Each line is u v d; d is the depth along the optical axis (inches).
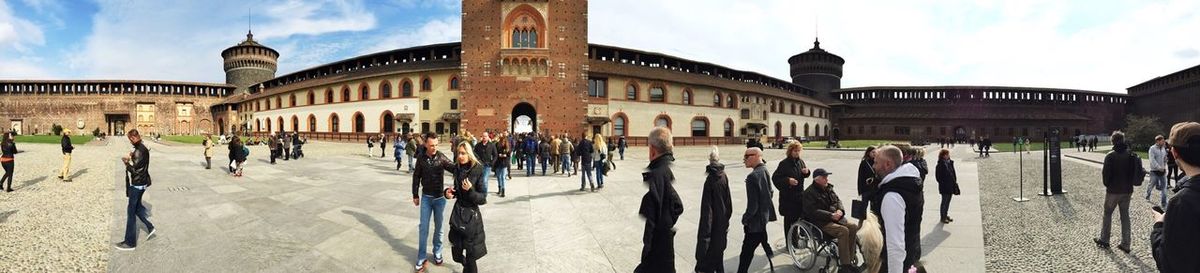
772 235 293.6
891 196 173.0
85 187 505.4
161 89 3324.3
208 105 3395.7
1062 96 3164.4
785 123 2534.5
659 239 181.9
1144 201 432.1
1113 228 320.8
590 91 1796.3
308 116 2166.6
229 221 339.0
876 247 180.4
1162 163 415.2
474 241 215.2
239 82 3518.7
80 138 1923.0
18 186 511.5
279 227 320.8
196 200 426.6
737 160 999.0
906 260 200.1
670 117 1973.4
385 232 308.5
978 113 3048.7
